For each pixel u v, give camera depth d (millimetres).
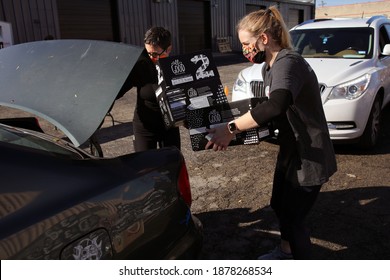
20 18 13375
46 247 1206
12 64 2020
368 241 2832
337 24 5934
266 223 3125
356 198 3506
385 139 5281
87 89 1680
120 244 1429
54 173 1393
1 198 1215
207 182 3955
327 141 2053
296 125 1978
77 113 1594
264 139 2031
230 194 3660
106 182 1476
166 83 2129
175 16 19547
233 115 1979
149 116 2754
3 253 1119
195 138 1974
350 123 4395
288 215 2170
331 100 4375
